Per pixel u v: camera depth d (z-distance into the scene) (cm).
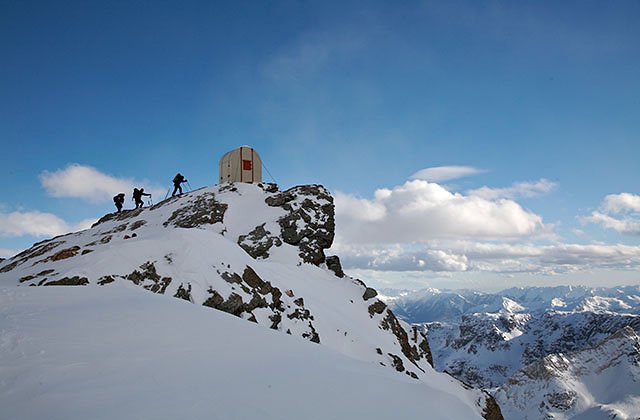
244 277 2275
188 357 948
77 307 1238
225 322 1312
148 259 2092
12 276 2119
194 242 2252
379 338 3012
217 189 4816
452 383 3422
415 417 880
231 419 688
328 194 4584
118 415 641
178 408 691
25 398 666
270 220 4038
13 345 864
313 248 3884
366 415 827
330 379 991
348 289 3581
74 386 719
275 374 946
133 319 1158
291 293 2672
